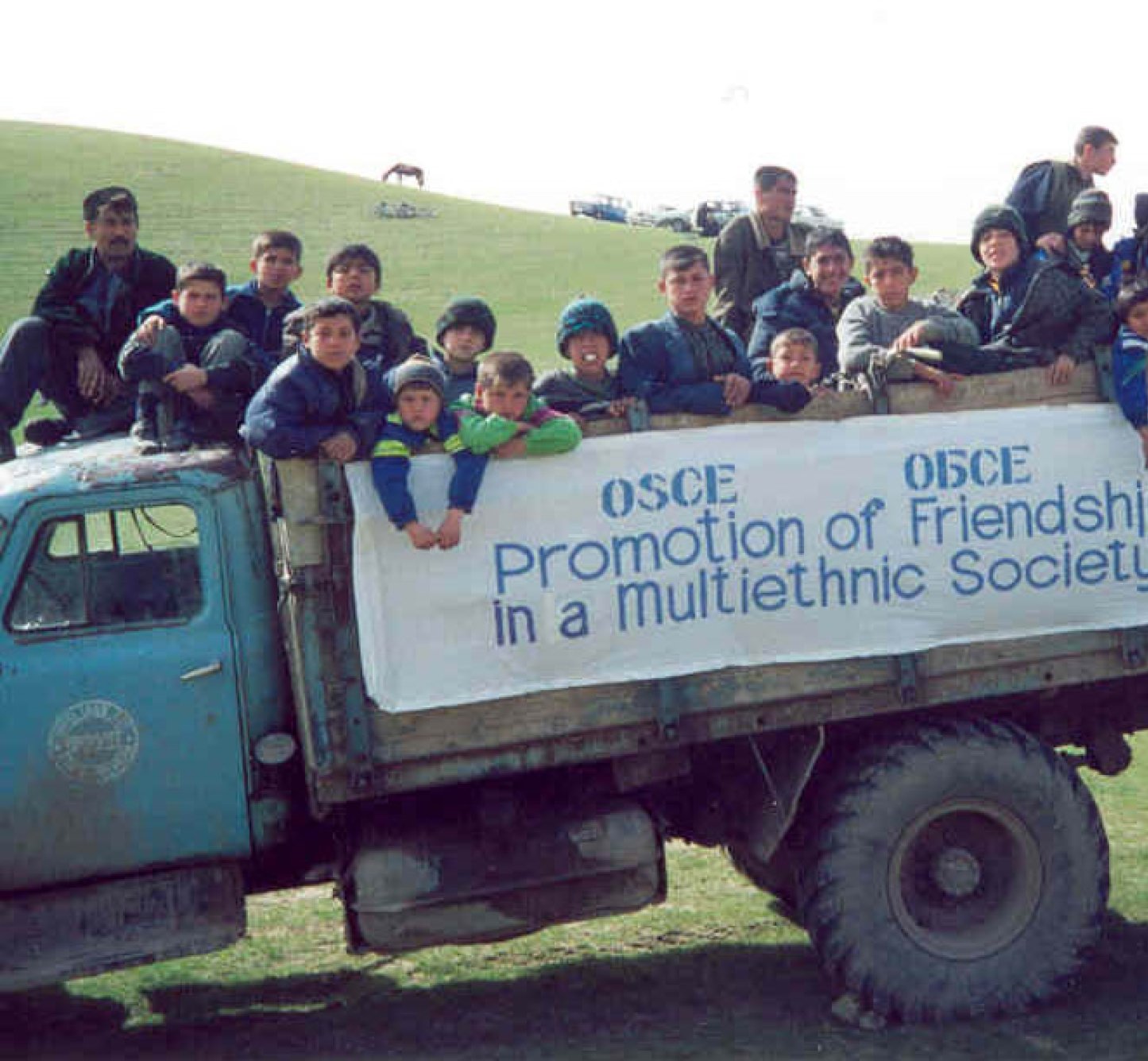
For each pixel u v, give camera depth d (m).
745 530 5.30
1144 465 5.69
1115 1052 4.96
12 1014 5.78
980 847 5.59
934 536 5.47
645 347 5.56
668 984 5.83
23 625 5.04
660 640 5.23
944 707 5.78
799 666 5.37
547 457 5.14
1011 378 5.61
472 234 47.44
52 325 6.08
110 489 5.11
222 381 5.50
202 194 50.53
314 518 4.92
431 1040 5.32
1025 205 7.83
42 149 55.75
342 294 6.15
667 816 6.02
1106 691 6.09
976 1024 5.33
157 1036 5.47
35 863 5.02
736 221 7.29
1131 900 6.62
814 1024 5.34
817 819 5.45
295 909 7.00
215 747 5.15
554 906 5.28
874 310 6.07
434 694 5.01
